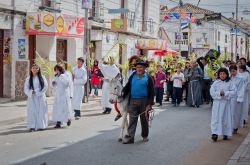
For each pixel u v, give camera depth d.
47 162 8.71
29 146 10.29
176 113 17.41
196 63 20.36
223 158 9.42
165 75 20.78
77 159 9.02
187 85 20.56
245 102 14.45
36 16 19.34
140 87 10.80
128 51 31.05
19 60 19.36
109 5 27.98
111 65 16.62
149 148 10.33
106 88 16.62
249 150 10.12
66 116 13.23
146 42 31.34
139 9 32.97
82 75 15.10
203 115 16.91
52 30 19.27
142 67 10.84
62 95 13.16
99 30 26.59
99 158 9.16
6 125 13.67
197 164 8.80
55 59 21.92
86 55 20.58
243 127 14.05
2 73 19.27
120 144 10.71
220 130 11.32
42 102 12.70
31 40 20.89
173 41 56.19
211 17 46.41
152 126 13.77
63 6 22.52
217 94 11.30
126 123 11.01
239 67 14.49
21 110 16.22
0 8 17.97
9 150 9.82
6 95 19.23
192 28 56.91
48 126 13.43
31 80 12.59
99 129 12.93
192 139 11.65
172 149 10.28
